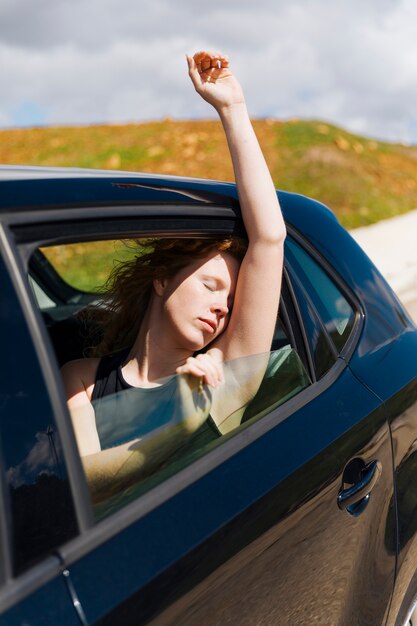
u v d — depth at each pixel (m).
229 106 2.02
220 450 1.64
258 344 1.89
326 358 2.04
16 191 1.42
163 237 1.69
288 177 15.73
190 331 1.88
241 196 1.95
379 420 2.03
